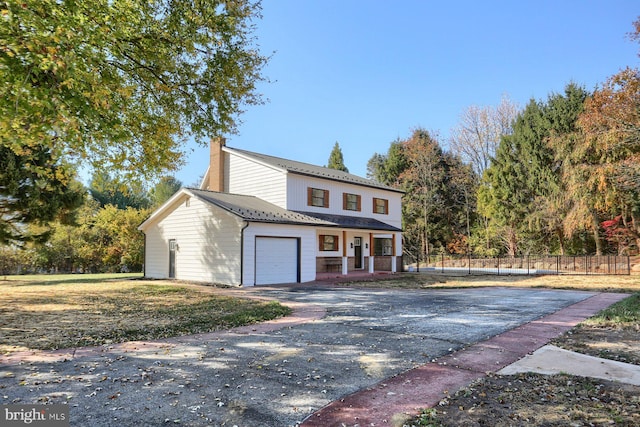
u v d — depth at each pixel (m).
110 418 3.35
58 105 5.24
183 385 4.18
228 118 10.80
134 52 8.21
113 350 5.65
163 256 20.25
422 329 7.18
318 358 5.25
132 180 9.99
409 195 38.22
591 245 28.52
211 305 10.20
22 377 4.42
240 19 9.99
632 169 18.88
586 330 7.09
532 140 29.44
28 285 16.42
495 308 9.85
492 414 3.44
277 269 17.28
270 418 3.37
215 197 18.33
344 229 20.91
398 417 3.38
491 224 33.31
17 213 16.95
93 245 32.31
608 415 3.39
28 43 4.96
